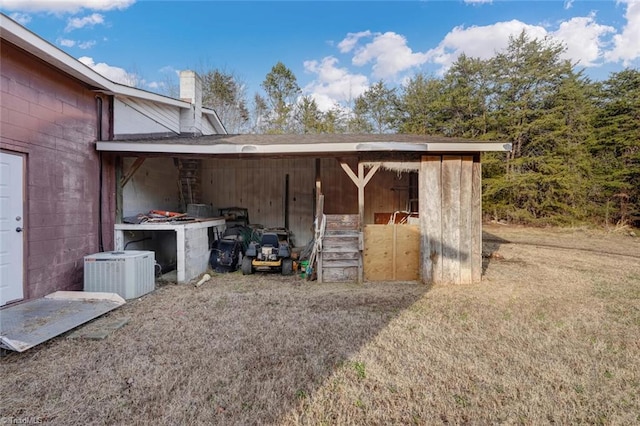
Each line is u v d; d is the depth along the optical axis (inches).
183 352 109.0
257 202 341.1
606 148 553.3
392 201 327.6
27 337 110.3
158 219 226.8
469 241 209.5
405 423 74.9
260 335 123.3
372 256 215.0
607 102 571.2
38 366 99.2
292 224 338.0
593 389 88.8
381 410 78.9
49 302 149.6
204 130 361.7
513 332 127.4
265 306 159.6
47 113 161.9
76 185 182.4
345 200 332.2
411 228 215.2
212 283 210.1
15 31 132.0
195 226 227.9
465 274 208.8
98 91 201.5
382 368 98.7
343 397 84.0
